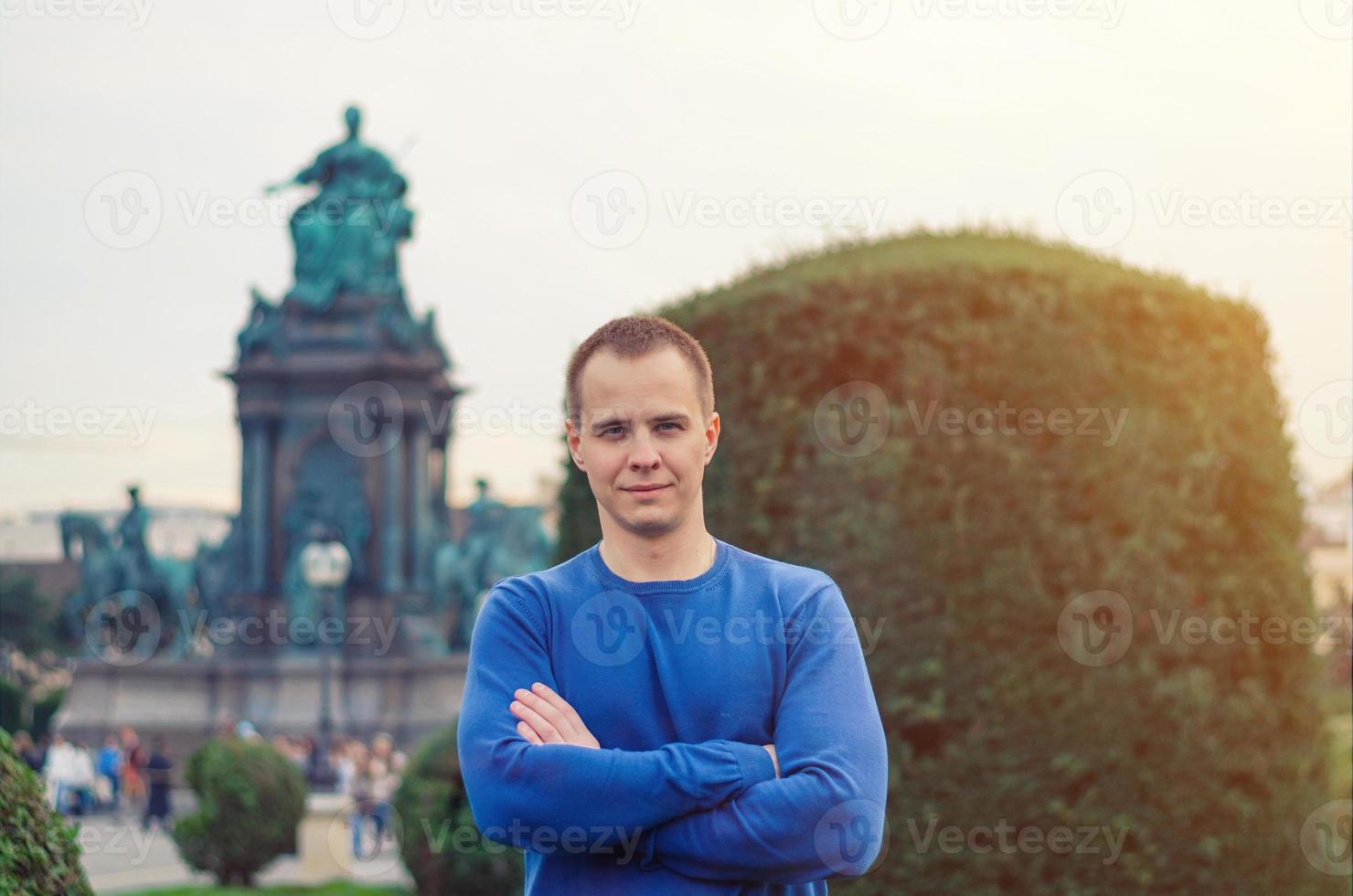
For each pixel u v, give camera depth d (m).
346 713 74.12
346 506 82.44
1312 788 12.62
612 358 5.32
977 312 12.83
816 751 5.17
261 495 82.75
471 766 5.21
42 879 6.62
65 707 75.94
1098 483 12.46
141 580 82.25
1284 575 12.87
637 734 5.26
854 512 12.66
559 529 15.89
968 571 12.34
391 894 28.55
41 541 147.25
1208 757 12.22
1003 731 12.12
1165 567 12.43
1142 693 12.20
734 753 5.13
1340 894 12.65
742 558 5.56
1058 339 12.70
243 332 83.69
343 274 83.69
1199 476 12.71
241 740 32.72
